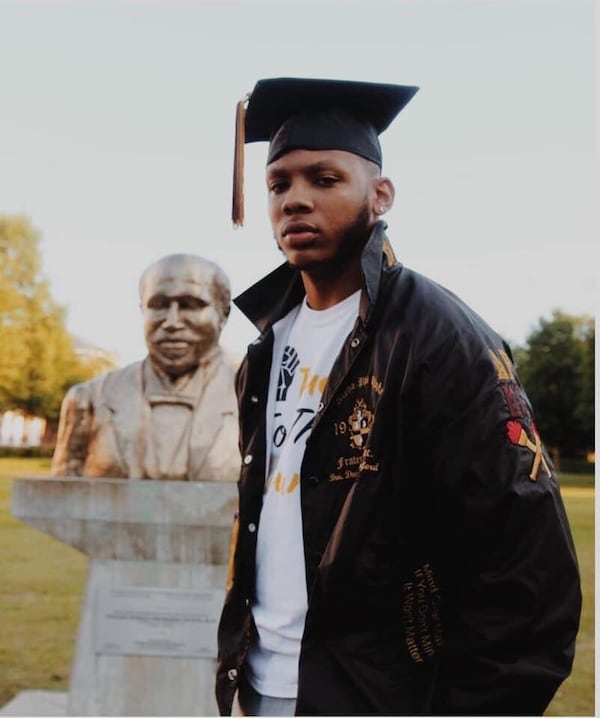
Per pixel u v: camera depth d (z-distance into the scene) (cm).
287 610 151
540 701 134
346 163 153
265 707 152
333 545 139
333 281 160
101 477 396
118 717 391
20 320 2573
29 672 627
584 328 2473
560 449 2497
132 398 401
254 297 180
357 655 139
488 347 142
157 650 392
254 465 161
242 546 160
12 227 2562
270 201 159
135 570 392
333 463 146
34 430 2658
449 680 138
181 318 394
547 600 133
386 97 159
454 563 141
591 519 1289
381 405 140
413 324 142
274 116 167
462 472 135
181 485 384
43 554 1128
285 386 163
